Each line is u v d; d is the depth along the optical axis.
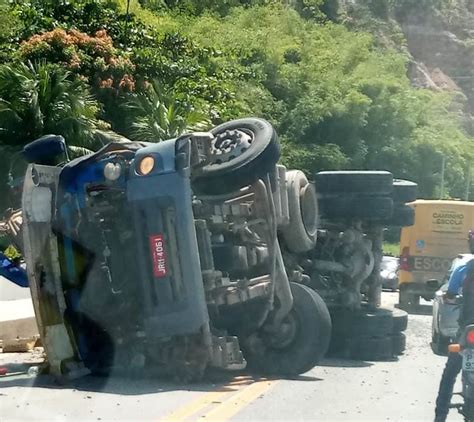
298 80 69.38
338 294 17.97
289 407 12.17
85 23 42.12
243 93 56.81
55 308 13.30
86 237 13.43
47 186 13.35
